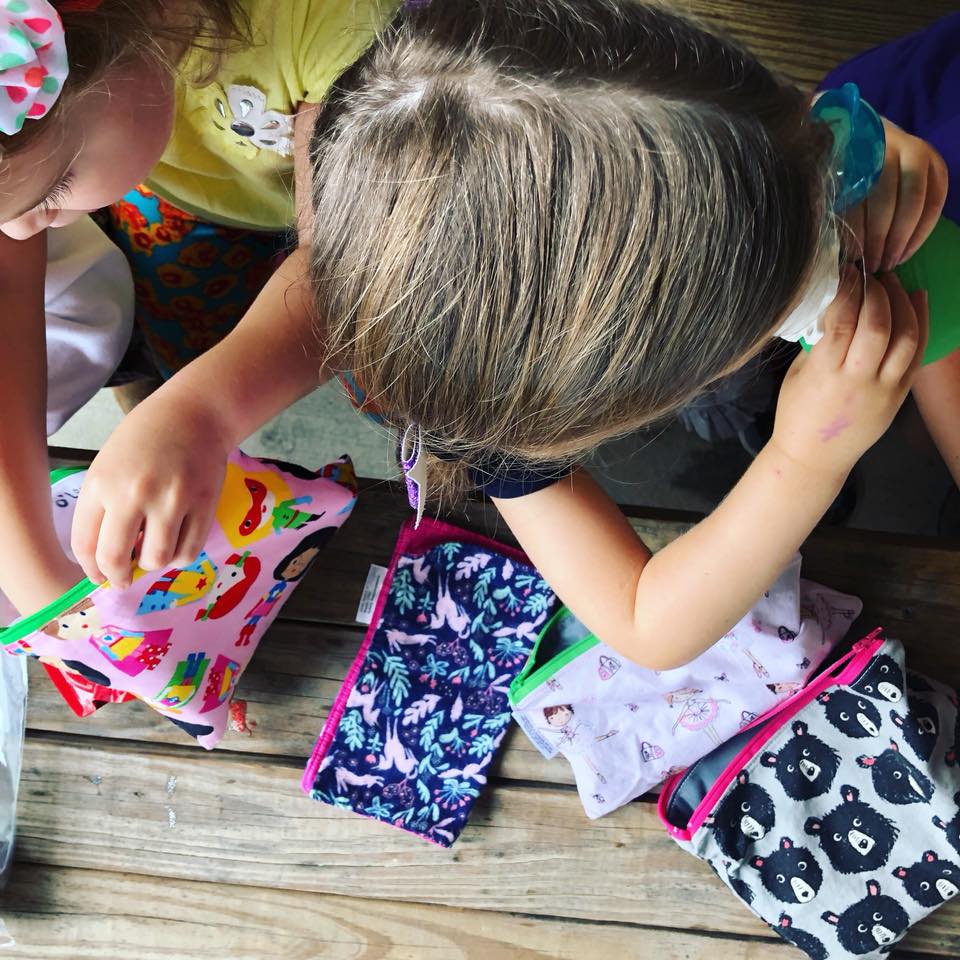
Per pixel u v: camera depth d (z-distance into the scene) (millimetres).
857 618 997
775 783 943
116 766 962
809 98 551
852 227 577
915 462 1358
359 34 694
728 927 958
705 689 961
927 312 655
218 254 1101
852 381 607
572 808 971
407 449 595
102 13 507
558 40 453
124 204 1063
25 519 763
